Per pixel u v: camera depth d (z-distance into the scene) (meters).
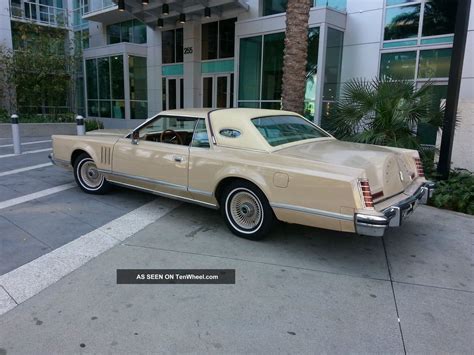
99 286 3.31
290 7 7.67
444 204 5.78
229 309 3.01
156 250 4.07
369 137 6.84
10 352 2.47
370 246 4.34
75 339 2.62
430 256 4.11
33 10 20.08
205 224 4.87
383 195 3.79
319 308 3.06
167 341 2.61
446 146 6.32
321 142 4.85
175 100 18.25
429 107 7.00
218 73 16.09
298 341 2.65
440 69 10.55
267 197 4.01
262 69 13.36
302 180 3.73
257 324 2.83
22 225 4.66
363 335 2.73
